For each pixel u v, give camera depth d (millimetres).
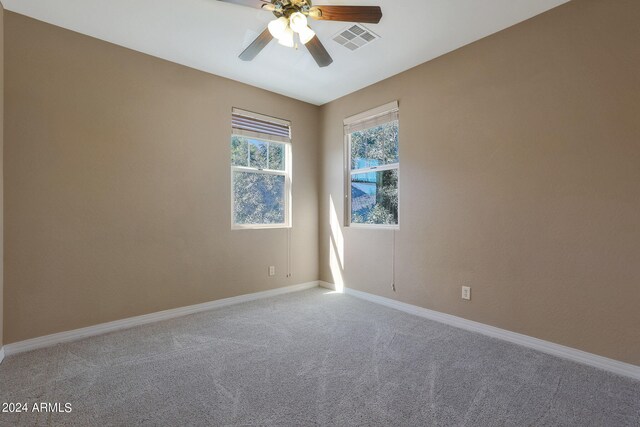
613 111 2064
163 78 3064
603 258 2109
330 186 4223
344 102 4016
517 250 2514
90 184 2668
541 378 2008
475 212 2770
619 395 1829
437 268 3051
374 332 2758
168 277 3098
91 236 2676
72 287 2588
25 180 2383
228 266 3527
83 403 1747
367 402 1764
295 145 4141
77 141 2607
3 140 2287
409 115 3275
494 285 2650
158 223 3035
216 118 3424
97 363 2191
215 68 3277
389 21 2459
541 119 2379
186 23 2498
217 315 3189
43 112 2457
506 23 2502
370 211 3799
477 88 2750
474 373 2068
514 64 2521
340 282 4094
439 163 3027
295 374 2057
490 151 2668
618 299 2055
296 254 4160
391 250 3473
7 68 2314
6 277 2307
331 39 2717
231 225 3574
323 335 2689
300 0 1959
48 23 2480
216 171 3426
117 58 2805
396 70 3322
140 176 2928
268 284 3883
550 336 2348
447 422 1606
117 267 2803
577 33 2207
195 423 1595
